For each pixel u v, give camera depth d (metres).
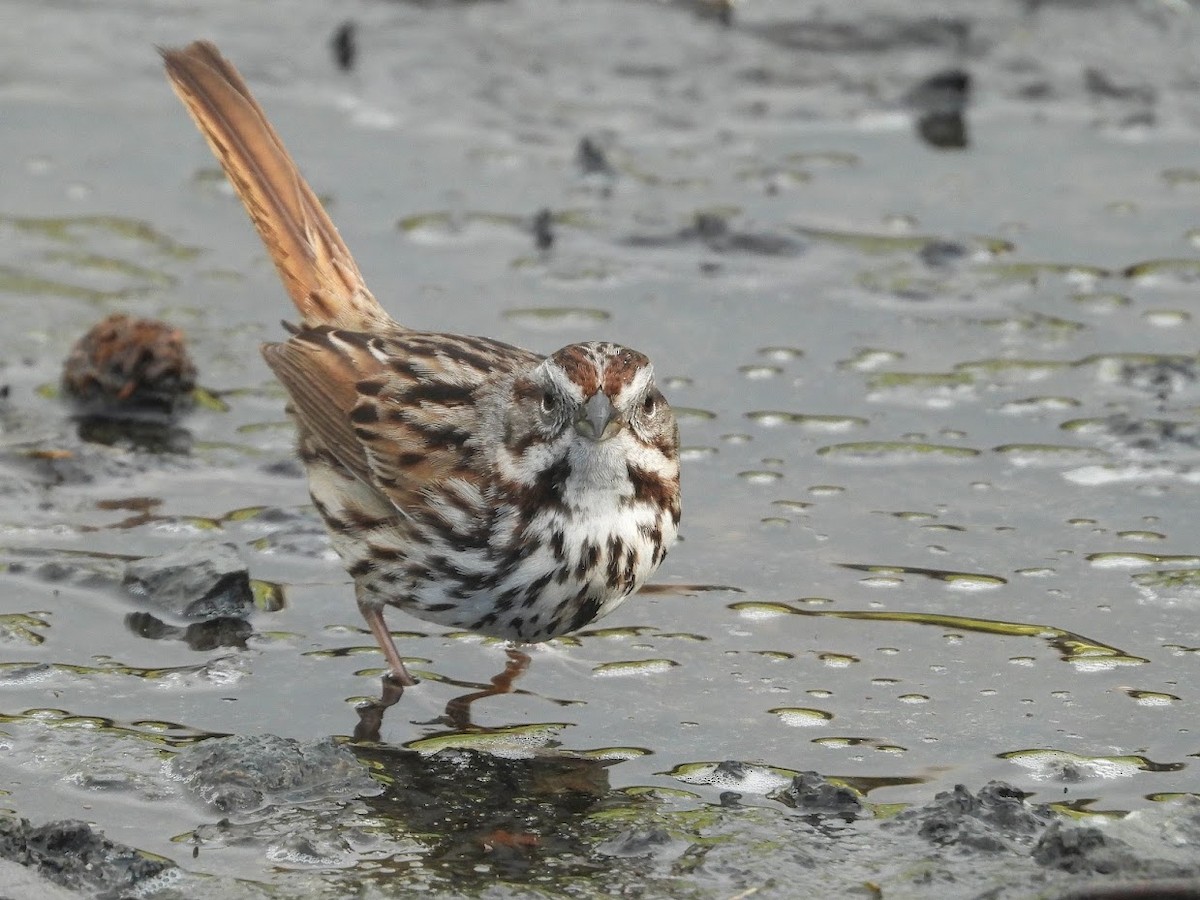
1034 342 13.55
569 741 8.91
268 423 12.52
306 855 7.74
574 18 19.88
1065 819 7.91
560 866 7.70
